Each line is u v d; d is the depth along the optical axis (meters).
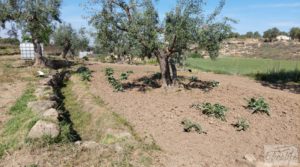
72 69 24.41
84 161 6.53
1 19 21.89
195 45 13.27
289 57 67.50
